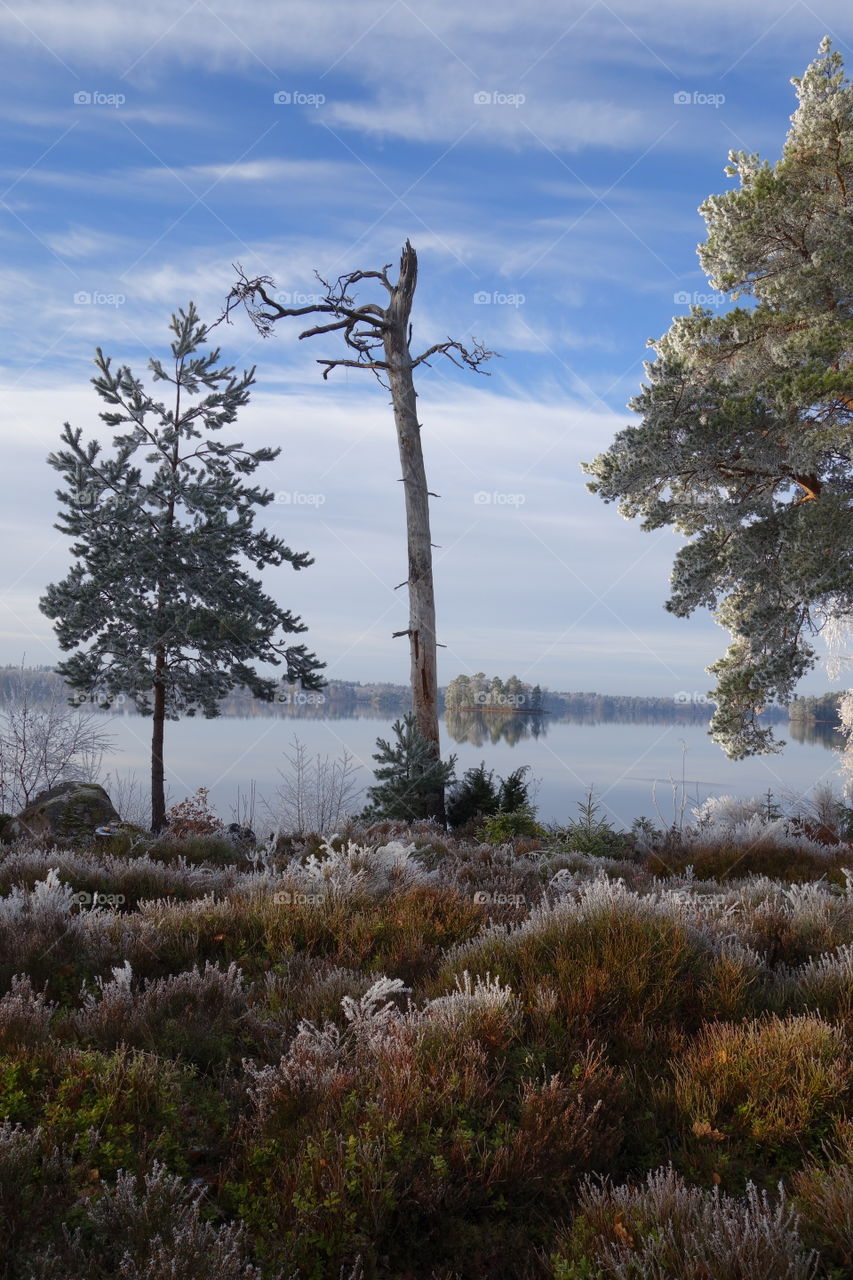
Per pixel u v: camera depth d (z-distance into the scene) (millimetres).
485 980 4863
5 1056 3758
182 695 19031
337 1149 3146
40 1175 2939
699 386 16219
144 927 6246
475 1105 3537
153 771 18578
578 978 4602
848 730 22750
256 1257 2738
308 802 17516
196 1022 4730
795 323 16906
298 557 20047
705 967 4914
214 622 18703
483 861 11406
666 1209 2816
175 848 11258
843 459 17109
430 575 19281
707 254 18766
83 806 13219
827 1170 3127
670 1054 4098
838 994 4664
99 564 18391
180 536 18828
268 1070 3873
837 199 16750
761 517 18250
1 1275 2523
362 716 74125
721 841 12188
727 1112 3605
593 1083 3645
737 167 20203
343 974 5336
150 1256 2561
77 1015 4625
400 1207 3000
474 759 36969
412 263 20109
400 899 7031
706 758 40500
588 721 99875
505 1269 2842
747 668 18594
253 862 10828
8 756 18156
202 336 19219
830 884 9242
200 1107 3770
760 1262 2539
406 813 16266
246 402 19484
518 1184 3145
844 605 16484
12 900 6504
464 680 87188
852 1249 2668
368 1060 3977
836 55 18734
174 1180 2949
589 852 12086
